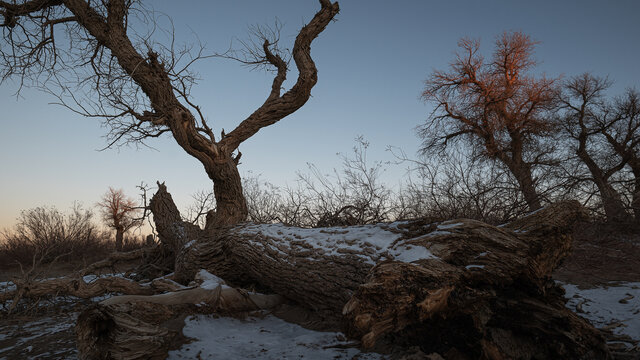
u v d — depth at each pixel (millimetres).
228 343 3924
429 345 3287
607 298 4730
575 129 20891
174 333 3408
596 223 8453
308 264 4547
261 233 5758
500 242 3395
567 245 3707
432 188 8594
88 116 7336
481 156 21078
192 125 7383
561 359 3031
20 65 7867
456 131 23922
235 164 8461
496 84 23375
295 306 5238
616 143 17984
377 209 8492
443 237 3498
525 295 3352
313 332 4227
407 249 3588
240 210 8234
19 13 7699
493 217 7871
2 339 4355
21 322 5016
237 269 6293
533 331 3123
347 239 4398
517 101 22469
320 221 8289
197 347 3768
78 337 3107
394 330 2770
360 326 2631
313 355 3484
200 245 6711
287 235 5355
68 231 13672
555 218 3578
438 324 3154
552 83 22312
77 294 6023
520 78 23266
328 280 4242
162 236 8328
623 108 18719
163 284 5410
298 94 8578
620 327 3738
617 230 8352
